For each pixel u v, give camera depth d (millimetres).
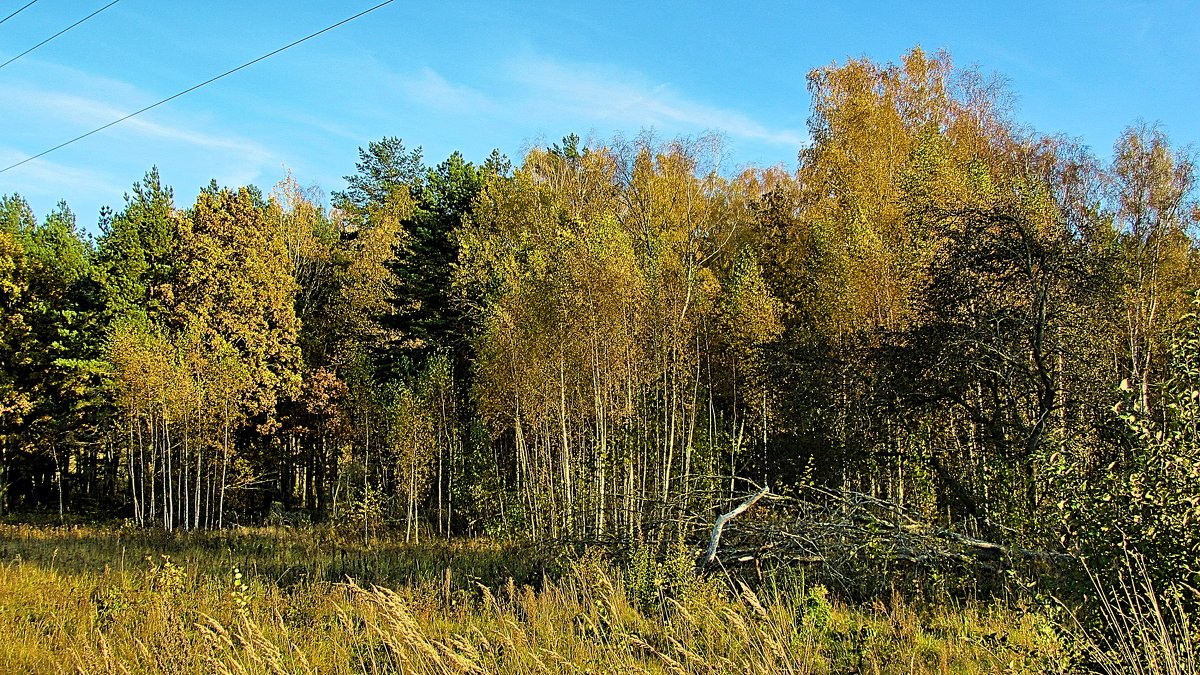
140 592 12352
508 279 23094
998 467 13508
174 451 29562
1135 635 5152
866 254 18766
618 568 11328
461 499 25812
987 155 26141
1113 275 15336
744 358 21344
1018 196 18828
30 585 13180
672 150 28141
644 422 19031
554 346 19453
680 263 23281
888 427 16703
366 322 34719
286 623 10055
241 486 31031
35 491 38562
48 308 33219
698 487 17281
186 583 13344
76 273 36438
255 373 29203
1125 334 17312
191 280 29219
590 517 17797
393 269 30406
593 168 31141
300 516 31766
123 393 27375
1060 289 14859
